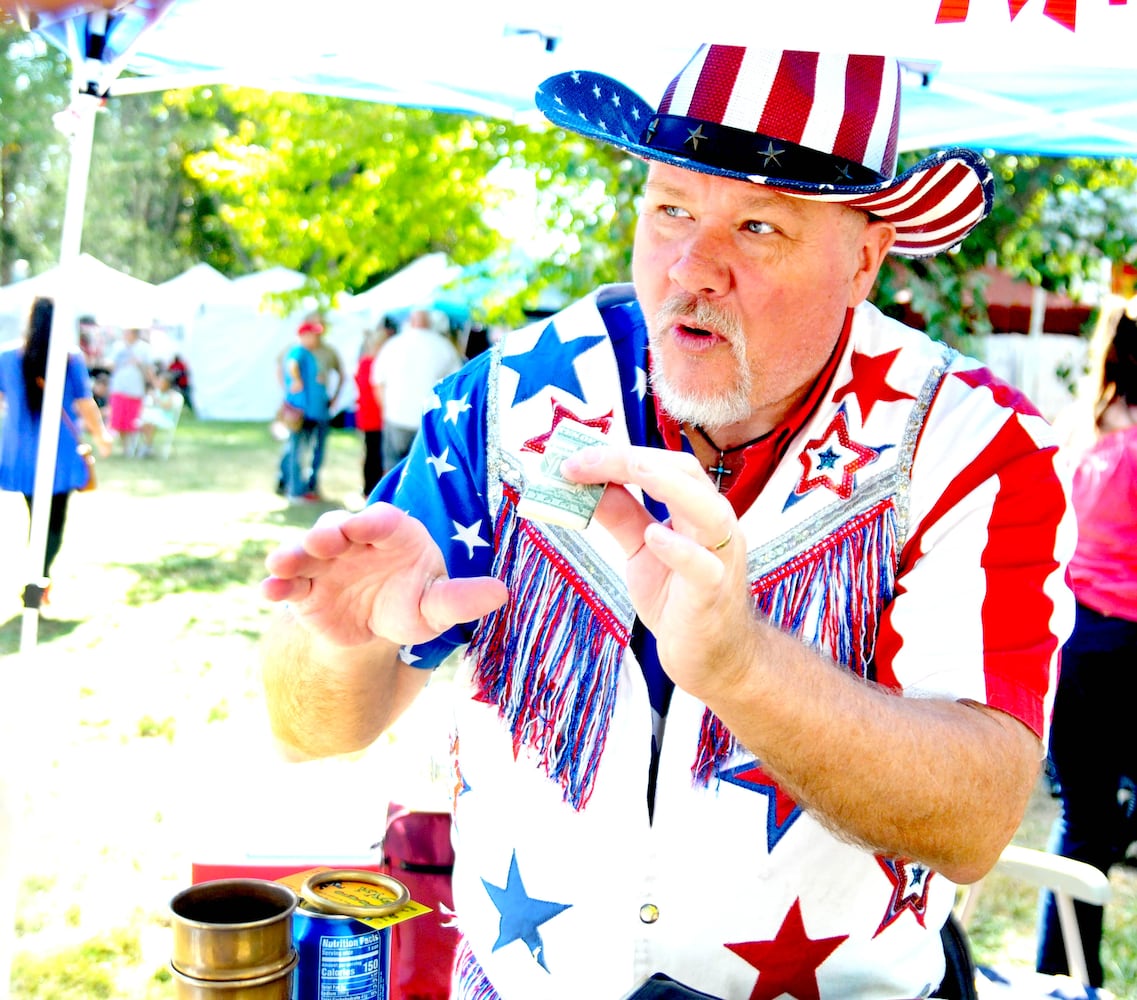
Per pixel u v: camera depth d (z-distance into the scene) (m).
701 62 1.38
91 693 5.60
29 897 3.61
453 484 1.49
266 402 20.84
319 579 1.20
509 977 1.43
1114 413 3.20
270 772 2.19
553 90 1.41
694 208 1.33
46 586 2.76
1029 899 3.96
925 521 1.39
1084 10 0.87
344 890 1.52
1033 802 4.70
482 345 14.34
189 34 2.29
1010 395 1.44
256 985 1.25
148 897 3.65
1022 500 1.36
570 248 6.68
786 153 1.31
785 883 1.36
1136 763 3.20
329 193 9.15
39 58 18.50
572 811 1.40
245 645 6.64
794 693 1.13
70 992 3.14
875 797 1.19
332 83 2.94
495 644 1.45
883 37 0.87
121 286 14.91
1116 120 2.96
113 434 14.98
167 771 4.64
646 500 1.46
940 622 1.33
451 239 10.19
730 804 1.36
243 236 10.77
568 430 1.16
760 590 1.40
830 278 1.35
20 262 22.52
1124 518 3.14
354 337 19.86
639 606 1.15
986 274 6.15
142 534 9.87
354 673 1.32
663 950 1.38
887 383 1.44
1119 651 3.14
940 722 1.23
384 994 1.46
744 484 1.43
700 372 1.33
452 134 8.20
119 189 23.73
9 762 2.70
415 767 2.48
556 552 1.44
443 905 1.93
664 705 1.42
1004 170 5.80
